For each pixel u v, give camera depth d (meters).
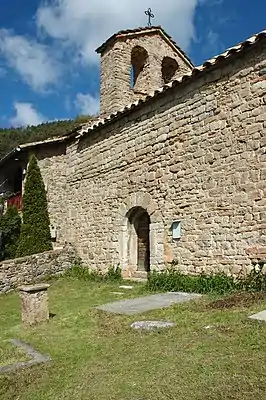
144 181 10.55
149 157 10.41
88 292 9.80
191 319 5.68
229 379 3.52
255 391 3.26
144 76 15.08
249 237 7.58
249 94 7.78
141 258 11.34
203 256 8.52
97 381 3.96
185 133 9.25
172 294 8.15
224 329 4.91
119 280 11.18
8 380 4.42
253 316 5.22
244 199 7.73
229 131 8.13
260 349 4.10
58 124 39.75
